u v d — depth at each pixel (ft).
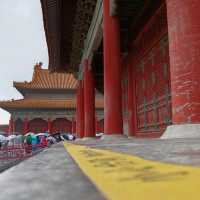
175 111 32.96
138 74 84.99
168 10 34.65
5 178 8.36
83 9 90.89
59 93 308.60
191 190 5.43
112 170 8.73
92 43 90.38
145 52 77.71
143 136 80.23
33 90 305.73
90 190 6.09
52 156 17.28
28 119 291.58
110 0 59.52
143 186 5.94
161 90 66.08
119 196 5.21
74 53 129.18
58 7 87.45
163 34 63.46
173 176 6.91
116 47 59.52
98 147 25.50
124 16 79.61
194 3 31.99
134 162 10.69
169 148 17.56
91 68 105.70
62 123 300.61
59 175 8.65
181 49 32.30
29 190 6.38
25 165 12.07
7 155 119.44
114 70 58.70
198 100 31.22
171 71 33.88
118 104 57.93
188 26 31.99
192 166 8.71
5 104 284.61
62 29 111.86
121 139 54.08
